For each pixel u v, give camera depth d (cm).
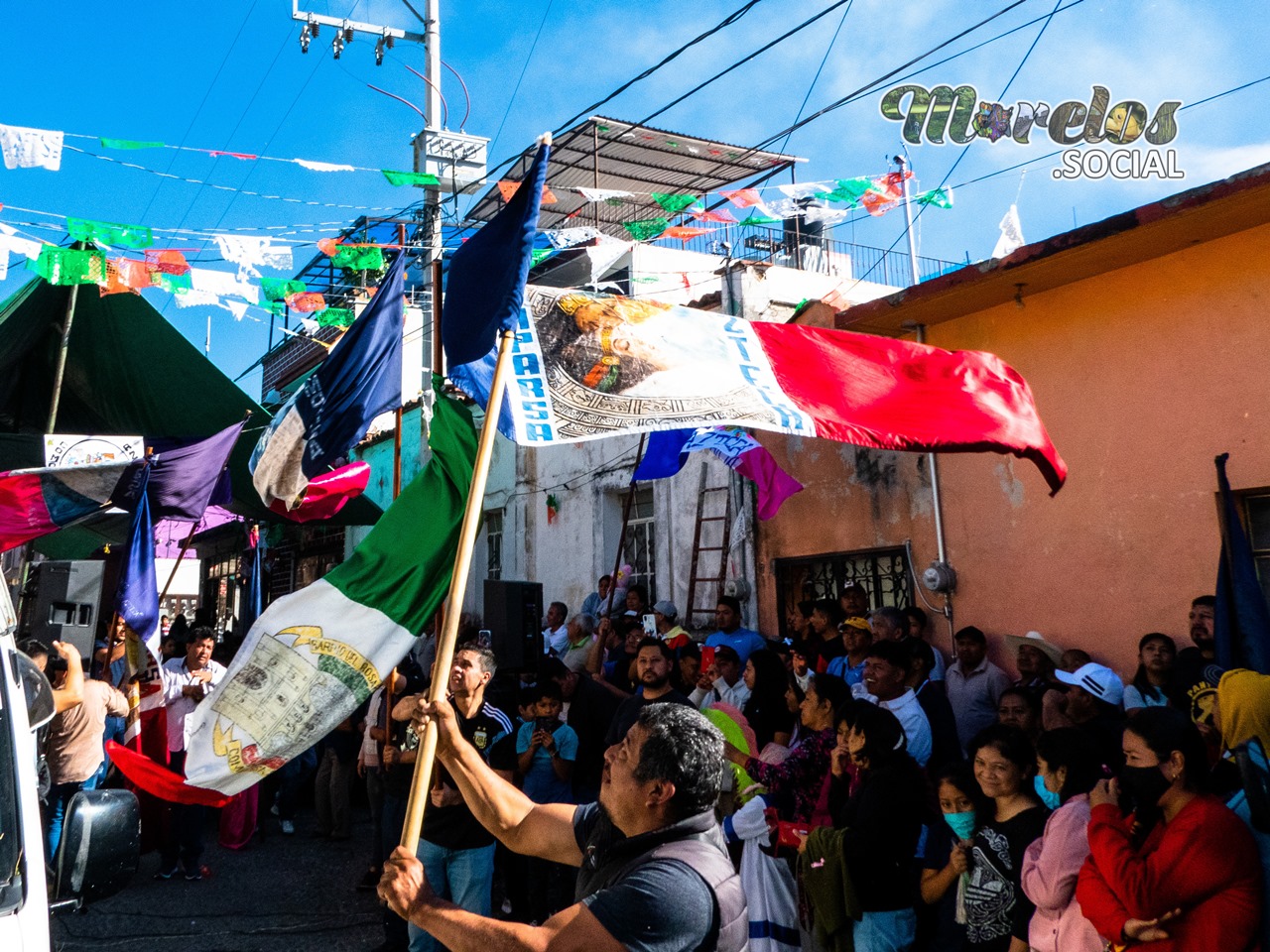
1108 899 321
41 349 1048
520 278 303
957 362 484
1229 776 342
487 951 216
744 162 1508
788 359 448
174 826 797
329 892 762
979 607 812
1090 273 744
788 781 486
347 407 504
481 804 286
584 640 985
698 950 216
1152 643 607
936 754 611
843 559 944
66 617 721
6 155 649
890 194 793
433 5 1225
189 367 1048
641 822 238
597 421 383
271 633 390
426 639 1012
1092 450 743
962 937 415
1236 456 664
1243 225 659
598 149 1455
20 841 290
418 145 1185
